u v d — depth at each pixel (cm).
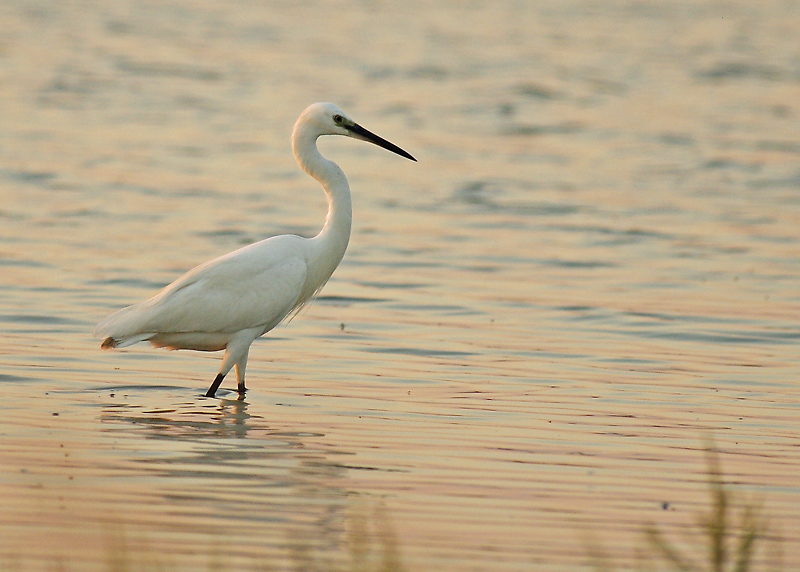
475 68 4053
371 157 2822
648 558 738
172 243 1883
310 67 3994
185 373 1210
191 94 3475
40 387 1120
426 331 1407
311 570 699
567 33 4859
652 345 1355
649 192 2405
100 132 2905
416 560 723
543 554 740
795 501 850
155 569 686
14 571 686
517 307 1538
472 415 1063
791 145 2911
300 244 1184
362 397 1122
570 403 1110
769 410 1099
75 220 2023
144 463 895
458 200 2328
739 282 1694
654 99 3556
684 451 965
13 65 3794
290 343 1341
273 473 883
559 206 2269
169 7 5356
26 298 1494
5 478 848
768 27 5034
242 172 2547
